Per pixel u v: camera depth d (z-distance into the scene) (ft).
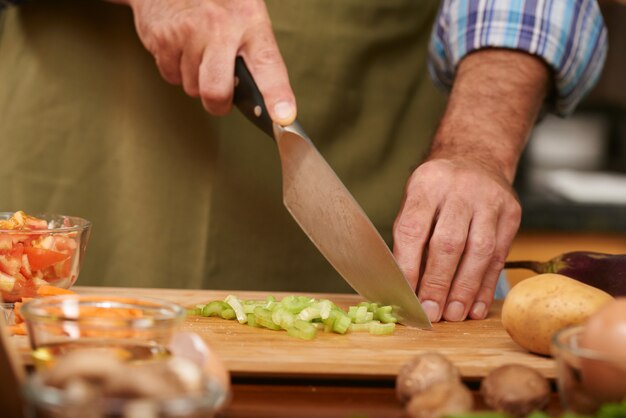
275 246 5.14
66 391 2.83
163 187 5.10
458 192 4.14
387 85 5.17
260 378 3.53
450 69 4.90
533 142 8.57
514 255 7.42
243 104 4.40
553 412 3.38
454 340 3.89
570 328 3.26
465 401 3.14
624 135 8.59
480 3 4.62
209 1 4.49
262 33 4.41
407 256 4.10
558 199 7.55
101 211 5.16
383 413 3.34
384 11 5.10
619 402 3.11
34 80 5.11
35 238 3.95
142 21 4.68
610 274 4.07
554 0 4.62
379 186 5.19
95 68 5.09
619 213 7.38
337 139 5.16
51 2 5.08
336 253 4.17
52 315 3.23
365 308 4.05
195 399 2.87
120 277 5.16
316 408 3.37
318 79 5.10
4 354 3.08
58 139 5.13
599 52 4.82
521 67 4.58
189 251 5.13
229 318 4.02
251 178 5.10
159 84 5.06
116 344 3.21
